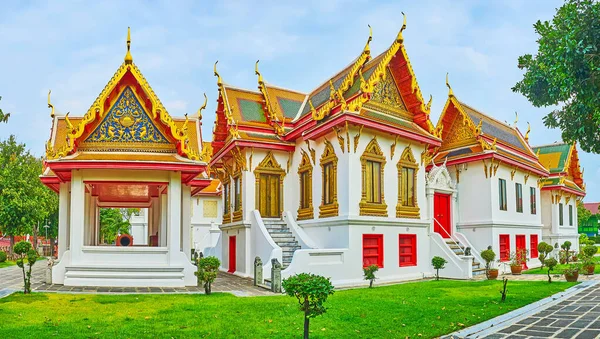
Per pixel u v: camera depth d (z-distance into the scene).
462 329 10.55
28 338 9.07
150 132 18.20
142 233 54.16
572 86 7.75
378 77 20.08
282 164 23.08
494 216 25.44
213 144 26.05
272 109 23.95
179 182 18.11
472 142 26.62
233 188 24.25
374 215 19.78
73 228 17.61
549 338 9.64
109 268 17.28
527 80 8.89
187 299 14.08
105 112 18.05
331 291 8.72
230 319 11.01
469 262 21.23
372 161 20.22
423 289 16.83
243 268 22.06
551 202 35.59
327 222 19.88
